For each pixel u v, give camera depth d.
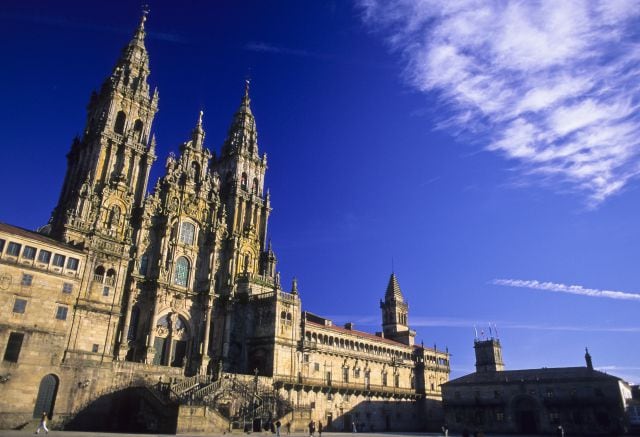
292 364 77.00
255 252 91.12
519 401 88.69
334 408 83.56
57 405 49.00
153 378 57.75
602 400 79.81
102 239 58.28
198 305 76.25
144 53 84.44
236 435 51.31
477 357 124.94
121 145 73.50
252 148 100.69
